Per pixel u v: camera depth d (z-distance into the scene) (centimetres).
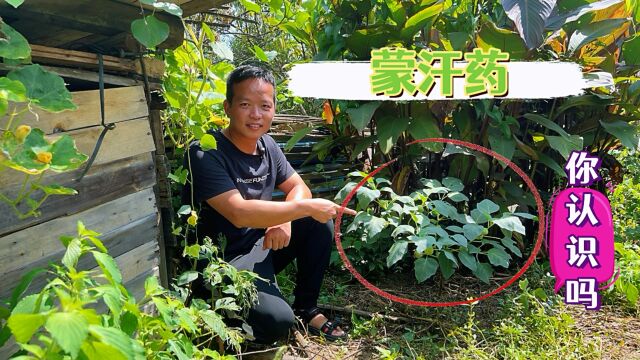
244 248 226
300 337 232
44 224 135
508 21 328
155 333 141
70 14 152
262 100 218
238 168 224
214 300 210
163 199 203
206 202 217
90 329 82
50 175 137
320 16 345
